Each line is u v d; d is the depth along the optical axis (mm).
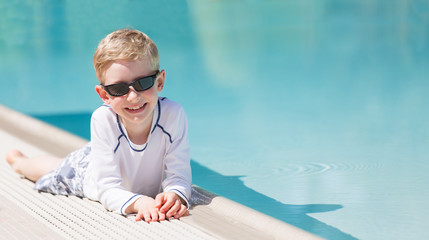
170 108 2895
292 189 3492
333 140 4688
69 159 3088
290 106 6047
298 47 10117
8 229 2512
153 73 2732
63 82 7523
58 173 3062
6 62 9031
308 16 14047
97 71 2740
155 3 15820
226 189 3529
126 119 2771
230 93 6766
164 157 2936
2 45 10609
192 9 15492
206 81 7469
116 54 2637
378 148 4391
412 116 5418
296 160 4160
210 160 4242
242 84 7273
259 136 4902
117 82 2654
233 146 4613
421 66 8102
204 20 13773
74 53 9750
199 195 3004
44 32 12023
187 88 7043
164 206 2689
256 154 4359
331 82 7262
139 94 2658
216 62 8852
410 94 6402
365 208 3100
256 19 13922
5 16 13805
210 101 6375
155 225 2582
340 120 5379
